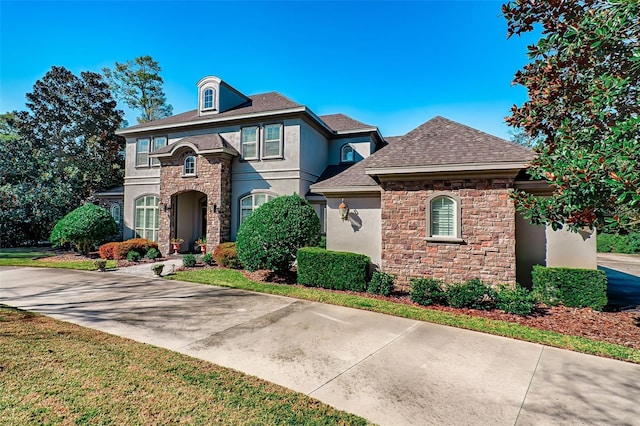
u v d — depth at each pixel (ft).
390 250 33.01
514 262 28.60
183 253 59.98
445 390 13.51
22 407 11.24
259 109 56.49
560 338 19.58
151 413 11.16
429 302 26.81
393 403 12.42
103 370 14.35
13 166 70.49
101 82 98.63
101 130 96.84
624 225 18.01
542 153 21.29
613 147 16.30
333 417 11.32
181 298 29.17
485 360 16.60
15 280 37.14
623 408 12.27
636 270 51.31
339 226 37.91
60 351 16.35
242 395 12.66
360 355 17.10
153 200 64.44
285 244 35.60
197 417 11.01
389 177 33.01
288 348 17.94
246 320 23.00
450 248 30.81
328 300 28.35
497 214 29.27
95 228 55.93
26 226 72.49
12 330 19.39
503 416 11.68
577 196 18.24
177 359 16.02
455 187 30.76
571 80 20.63
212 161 54.44
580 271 26.32
